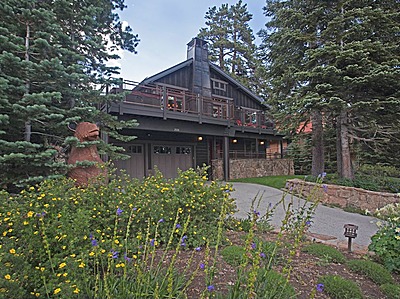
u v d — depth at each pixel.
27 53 5.14
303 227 2.07
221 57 21.56
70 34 6.36
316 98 6.25
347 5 6.66
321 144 8.48
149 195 3.10
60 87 5.45
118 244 2.21
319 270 2.43
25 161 4.60
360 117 6.95
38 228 2.06
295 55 7.89
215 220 3.31
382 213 3.34
